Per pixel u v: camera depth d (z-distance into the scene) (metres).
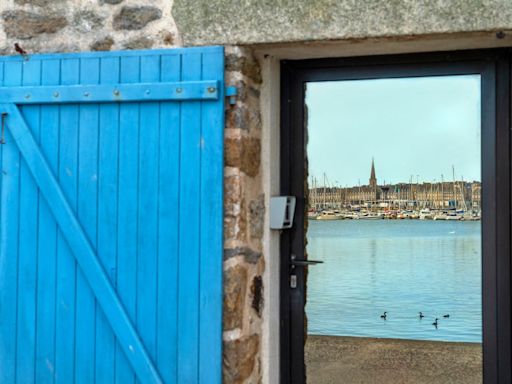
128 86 2.70
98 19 2.83
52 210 2.73
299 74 3.06
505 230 2.81
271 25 2.66
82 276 2.73
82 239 2.71
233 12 2.69
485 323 2.83
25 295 2.77
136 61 2.73
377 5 2.57
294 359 3.06
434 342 2.91
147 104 2.71
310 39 2.63
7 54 2.88
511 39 2.66
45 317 2.76
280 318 3.07
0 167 2.79
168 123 2.69
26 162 2.76
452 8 2.52
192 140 2.66
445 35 2.57
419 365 2.92
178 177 2.67
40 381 2.75
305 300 3.07
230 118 2.68
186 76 2.69
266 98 2.93
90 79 2.76
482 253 2.84
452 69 2.88
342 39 2.63
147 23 2.79
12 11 2.89
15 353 2.77
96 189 2.73
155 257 2.68
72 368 2.73
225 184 2.67
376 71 2.98
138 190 2.70
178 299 2.66
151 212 2.69
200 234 2.65
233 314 2.64
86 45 2.83
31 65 2.81
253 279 2.81
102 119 2.74
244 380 2.69
